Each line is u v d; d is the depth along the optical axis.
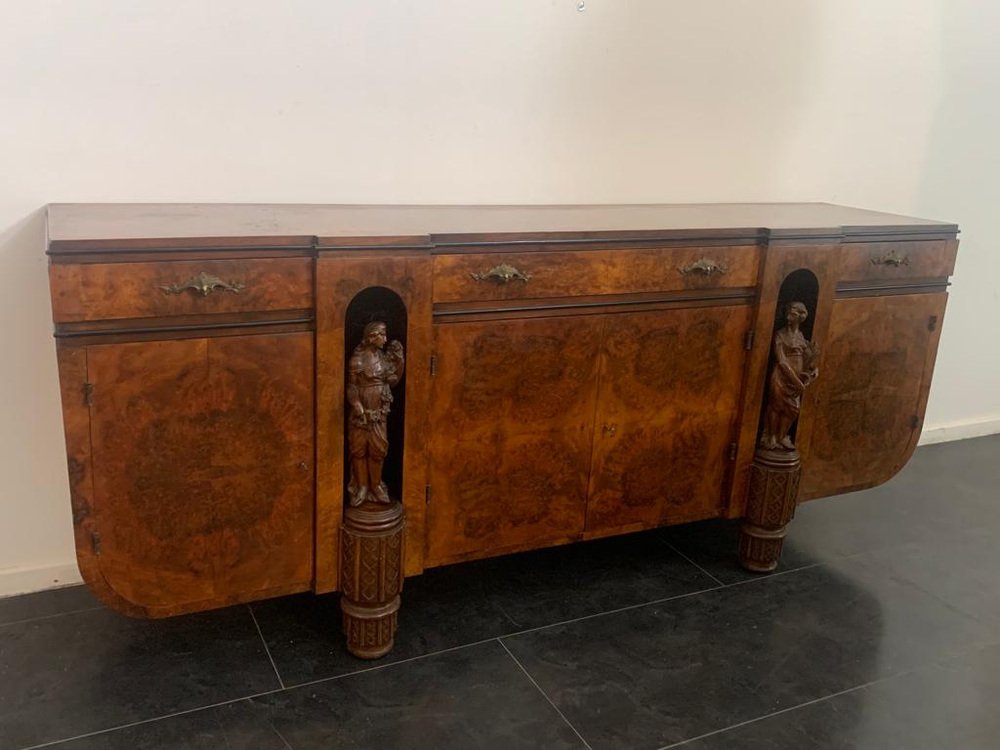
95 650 1.91
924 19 2.86
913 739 1.78
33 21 1.82
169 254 1.53
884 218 2.45
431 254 1.74
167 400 1.61
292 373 1.70
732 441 2.26
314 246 1.64
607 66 2.43
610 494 2.12
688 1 2.49
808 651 2.05
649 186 2.60
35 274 1.96
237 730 1.69
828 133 2.84
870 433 2.45
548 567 2.37
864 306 2.31
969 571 2.46
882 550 2.56
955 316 3.29
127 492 1.62
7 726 1.67
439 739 1.70
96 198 1.97
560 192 2.47
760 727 1.79
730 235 2.08
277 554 1.79
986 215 3.21
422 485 1.87
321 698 1.79
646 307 2.03
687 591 2.28
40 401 2.03
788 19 2.65
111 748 1.62
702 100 2.60
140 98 1.95
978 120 3.08
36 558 2.12
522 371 1.92
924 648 2.09
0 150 1.87
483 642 2.01
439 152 2.28
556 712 1.79
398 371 1.77
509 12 2.25
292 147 2.11
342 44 2.10
